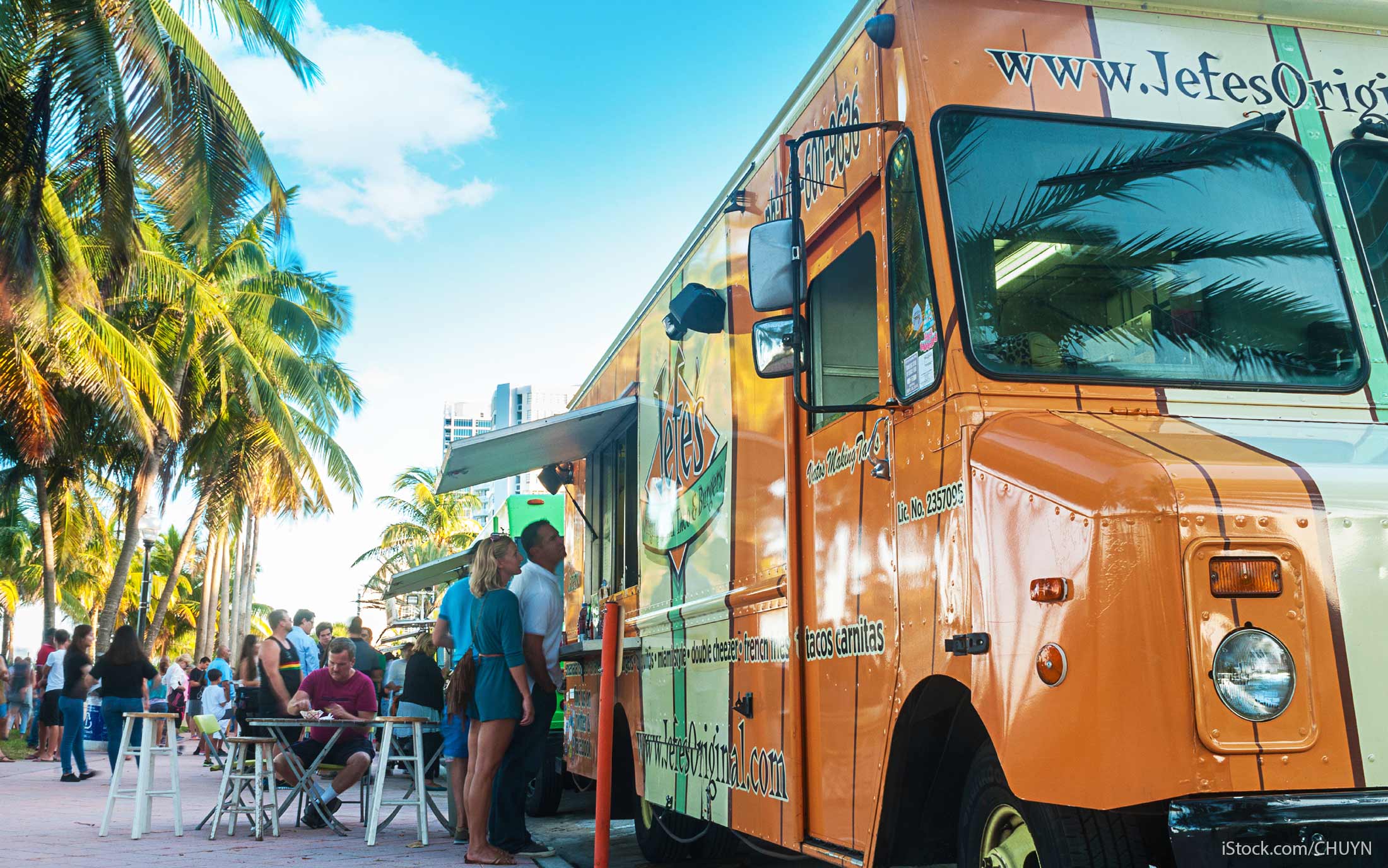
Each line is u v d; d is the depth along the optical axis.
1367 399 3.38
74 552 31.91
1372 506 2.72
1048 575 2.87
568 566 8.63
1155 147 3.58
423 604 28.47
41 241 17.20
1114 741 2.63
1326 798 2.51
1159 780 2.55
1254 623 2.60
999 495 3.09
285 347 26.92
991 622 3.09
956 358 3.32
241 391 26.66
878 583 3.78
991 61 3.61
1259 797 2.50
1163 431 3.03
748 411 4.98
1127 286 3.44
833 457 4.19
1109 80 3.64
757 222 5.00
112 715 12.72
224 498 30.20
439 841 7.97
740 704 4.92
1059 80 3.62
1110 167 3.54
